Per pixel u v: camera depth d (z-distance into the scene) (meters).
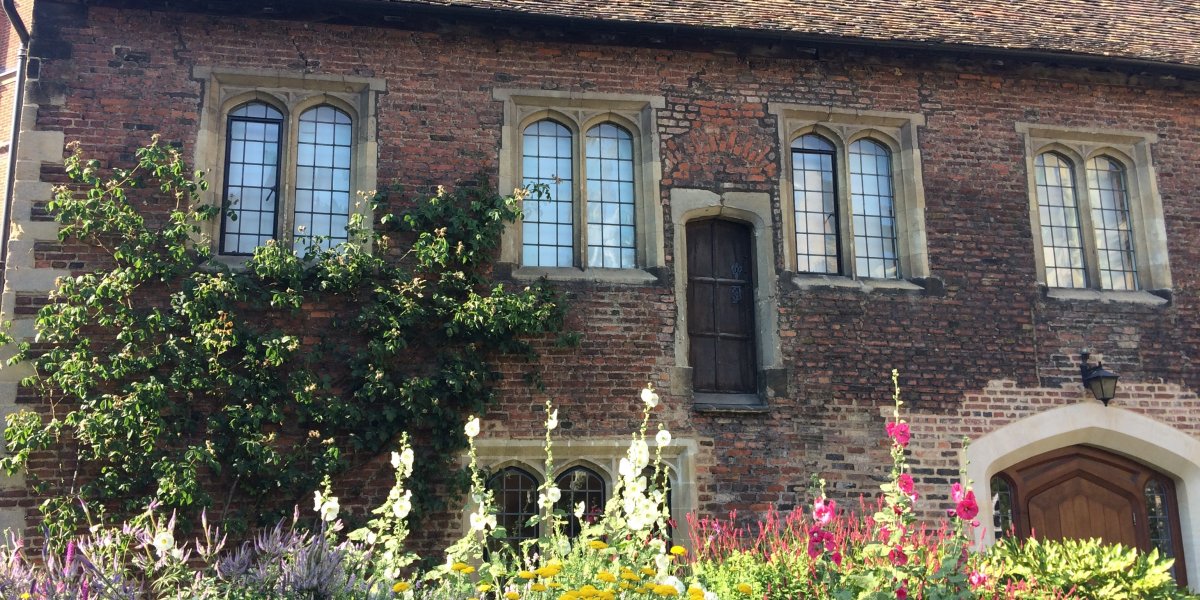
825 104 11.06
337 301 9.55
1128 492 11.05
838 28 11.01
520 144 10.50
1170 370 11.09
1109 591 7.82
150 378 8.76
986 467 10.39
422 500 9.19
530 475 9.73
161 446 8.80
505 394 9.66
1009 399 10.63
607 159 10.71
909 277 10.88
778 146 10.85
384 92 10.14
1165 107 11.91
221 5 9.85
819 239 10.95
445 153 10.13
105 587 5.24
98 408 8.63
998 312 10.85
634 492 6.39
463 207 9.99
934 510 10.17
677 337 10.13
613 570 5.98
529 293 9.77
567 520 9.68
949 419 10.45
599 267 10.38
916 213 10.94
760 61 11.03
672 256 10.34
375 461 9.25
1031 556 8.30
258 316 9.34
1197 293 11.42
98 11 9.70
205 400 9.02
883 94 11.22
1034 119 11.51
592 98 10.55
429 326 9.63
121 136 9.48
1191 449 10.89
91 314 8.97
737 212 10.64
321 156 10.11
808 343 10.38
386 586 5.82
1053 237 11.52
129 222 9.16
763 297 10.47
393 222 9.80
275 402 9.09
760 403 10.27
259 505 8.91
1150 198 11.60
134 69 9.66
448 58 10.36
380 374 9.20
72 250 9.12
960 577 6.18
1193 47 12.13
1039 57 11.27
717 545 8.94
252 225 9.84
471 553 7.10
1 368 8.73
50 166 9.27
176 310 9.02
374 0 9.91
